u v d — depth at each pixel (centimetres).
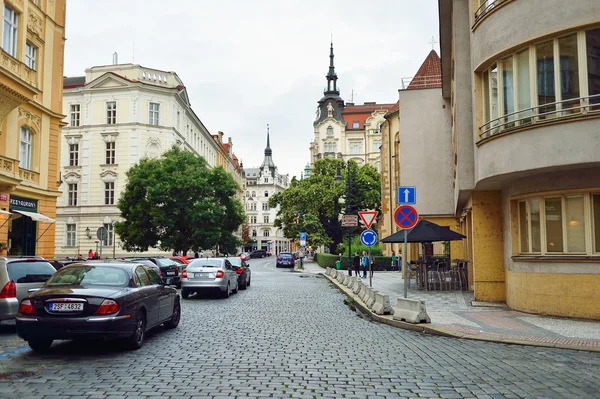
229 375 717
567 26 1169
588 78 1148
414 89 2911
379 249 4491
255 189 14950
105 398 598
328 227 6556
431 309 1494
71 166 5259
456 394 627
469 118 1580
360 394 624
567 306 1266
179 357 844
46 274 1165
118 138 5209
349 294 1997
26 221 2548
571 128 1153
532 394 627
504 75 1327
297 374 726
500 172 1296
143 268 1068
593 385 668
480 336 1034
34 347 890
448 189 2834
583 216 1258
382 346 961
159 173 4006
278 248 14788
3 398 594
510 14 1279
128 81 5231
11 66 2177
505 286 1620
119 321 848
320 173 6706
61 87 2834
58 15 2817
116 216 5166
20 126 2462
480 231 1652
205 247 4112
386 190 5012
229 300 1900
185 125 5953
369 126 11075
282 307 1666
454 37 1608
